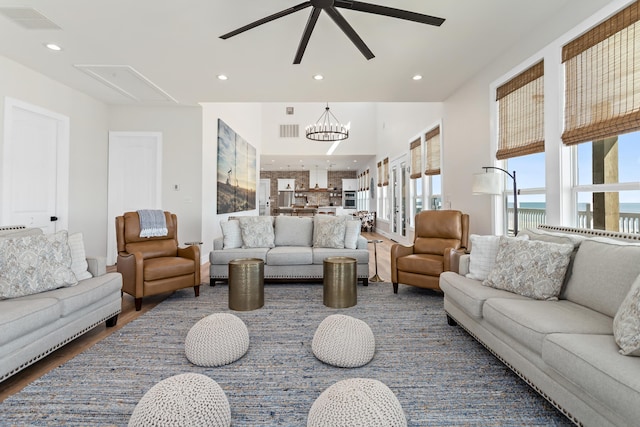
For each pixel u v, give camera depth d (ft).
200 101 16.07
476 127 13.01
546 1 8.32
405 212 25.08
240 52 10.92
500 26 9.46
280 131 35.58
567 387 4.66
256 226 14.32
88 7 8.40
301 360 6.98
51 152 13.58
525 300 6.59
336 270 10.47
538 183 10.21
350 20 8.99
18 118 12.12
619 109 7.21
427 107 19.42
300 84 13.78
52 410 5.24
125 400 5.52
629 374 3.73
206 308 10.46
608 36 7.40
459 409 5.30
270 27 9.35
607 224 7.95
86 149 15.35
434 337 8.20
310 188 52.39
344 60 11.50
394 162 28.07
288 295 11.89
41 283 7.15
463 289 7.68
